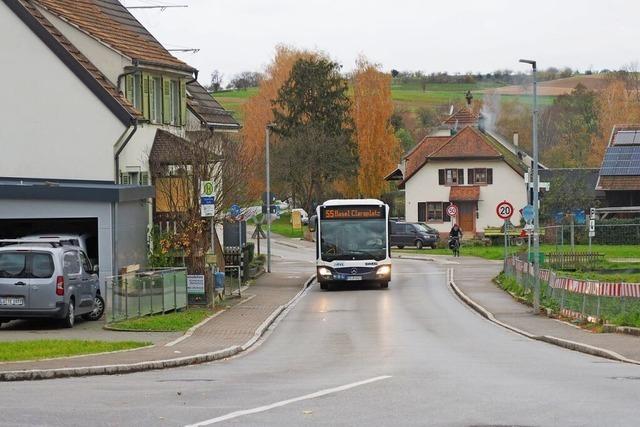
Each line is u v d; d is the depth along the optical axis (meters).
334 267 63.50
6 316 37.09
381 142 154.12
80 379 24.06
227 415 17.86
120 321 39.00
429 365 26.92
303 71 156.25
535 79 48.75
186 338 34.78
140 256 49.41
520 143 196.25
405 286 66.62
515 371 25.22
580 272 73.38
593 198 124.56
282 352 32.03
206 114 70.88
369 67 155.38
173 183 54.84
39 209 45.00
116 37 58.81
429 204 135.75
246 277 70.06
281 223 160.62
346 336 37.59
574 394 20.34
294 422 17.08
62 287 37.31
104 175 52.75
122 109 52.66
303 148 144.38
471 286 64.25
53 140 52.97
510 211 63.75
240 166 61.56
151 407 18.91
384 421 17.09
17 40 52.91
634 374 24.30
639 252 93.56
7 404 19.33
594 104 188.00
